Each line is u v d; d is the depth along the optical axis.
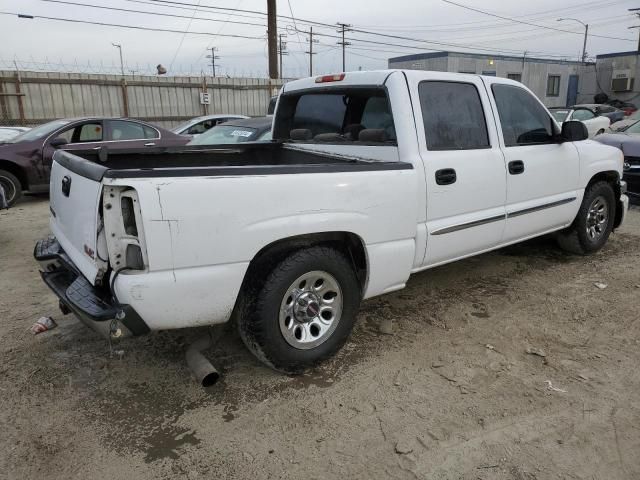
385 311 4.48
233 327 4.13
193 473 2.62
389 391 3.30
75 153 4.03
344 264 3.47
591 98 41.28
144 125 10.48
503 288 5.00
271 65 22.98
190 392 3.31
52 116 18.62
